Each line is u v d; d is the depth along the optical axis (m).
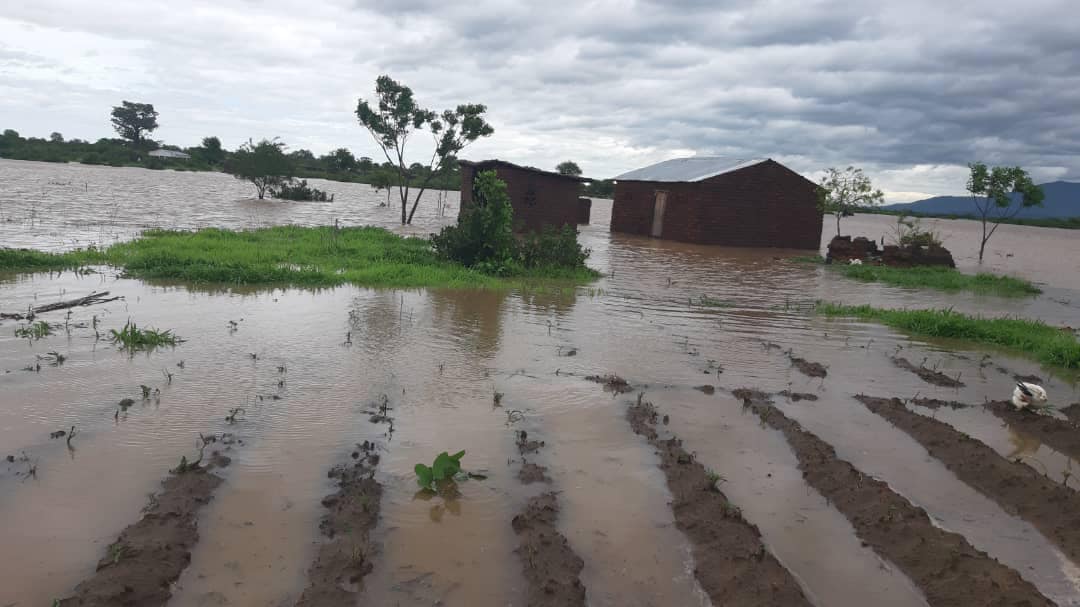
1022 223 78.44
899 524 4.93
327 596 3.91
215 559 4.29
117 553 4.11
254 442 5.89
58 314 9.93
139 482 5.12
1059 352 10.48
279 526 4.68
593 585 4.26
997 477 5.84
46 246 16.81
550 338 10.05
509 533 4.77
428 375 7.93
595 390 7.78
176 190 46.66
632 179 33.34
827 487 5.61
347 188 73.62
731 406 7.54
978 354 10.77
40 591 3.88
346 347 8.89
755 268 21.28
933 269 22.55
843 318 13.20
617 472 5.78
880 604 4.20
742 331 11.39
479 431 6.42
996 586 4.17
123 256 15.04
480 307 12.09
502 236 16.92
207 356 8.18
